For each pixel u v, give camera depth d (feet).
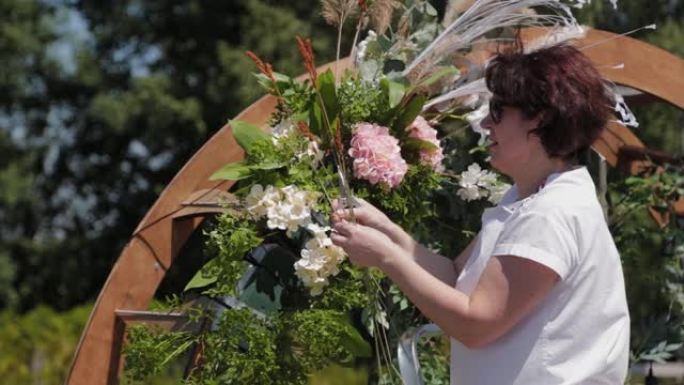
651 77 14.14
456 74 11.59
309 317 10.58
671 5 34.24
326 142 10.55
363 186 10.52
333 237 8.46
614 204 16.57
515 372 8.02
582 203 8.07
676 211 17.46
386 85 10.72
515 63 8.22
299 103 10.59
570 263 7.92
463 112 12.46
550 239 7.87
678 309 15.80
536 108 8.08
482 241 8.46
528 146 8.24
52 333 31.45
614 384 8.12
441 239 13.98
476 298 7.98
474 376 8.22
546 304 8.00
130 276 12.30
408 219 10.87
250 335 10.63
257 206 10.40
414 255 9.16
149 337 11.06
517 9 11.18
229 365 10.82
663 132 30.63
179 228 12.41
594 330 8.03
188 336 11.25
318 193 10.30
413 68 11.23
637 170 16.98
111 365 12.19
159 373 11.02
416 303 8.20
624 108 10.14
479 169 12.39
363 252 8.36
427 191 11.00
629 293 17.39
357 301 10.68
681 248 16.31
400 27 11.74
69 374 12.16
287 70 33.81
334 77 10.85
